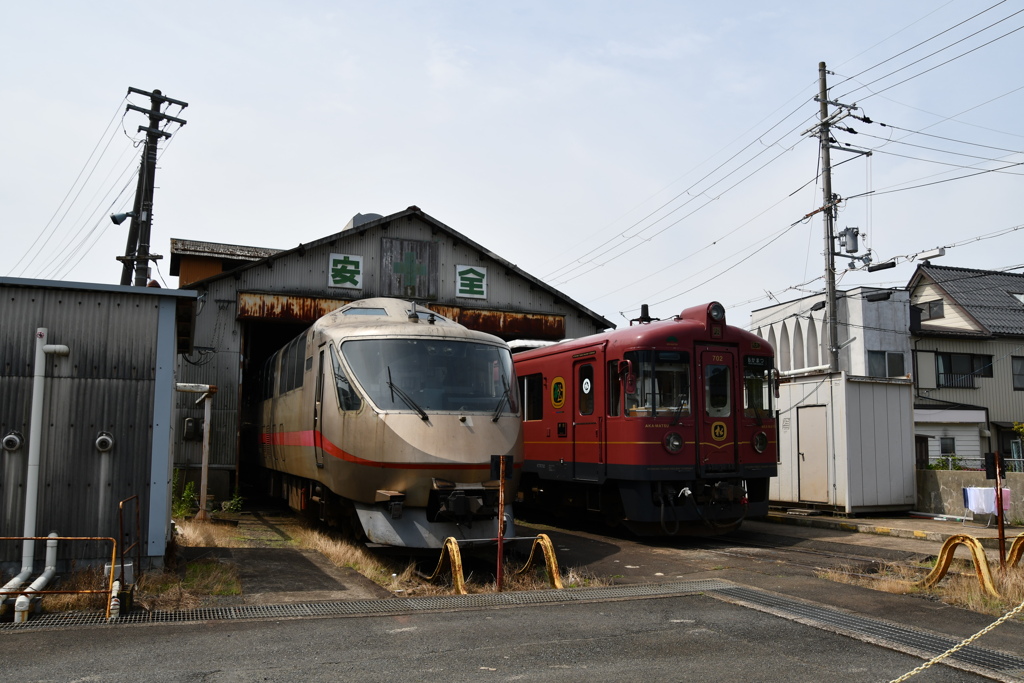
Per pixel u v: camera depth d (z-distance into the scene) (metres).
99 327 7.96
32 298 7.80
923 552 11.16
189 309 9.07
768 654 5.68
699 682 5.03
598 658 5.55
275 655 5.51
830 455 15.90
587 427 13.67
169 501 8.61
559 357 14.84
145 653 5.50
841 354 28.78
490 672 5.20
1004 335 30.45
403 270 19.77
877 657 5.63
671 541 12.91
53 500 7.63
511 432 10.65
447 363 10.84
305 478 13.34
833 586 8.46
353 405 10.56
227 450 17.77
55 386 7.76
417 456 9.90
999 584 7.86
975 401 30.28
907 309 29.16
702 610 7.12
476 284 20.45
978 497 12.53
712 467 12.55
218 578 8.19
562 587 8.50
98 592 6.57
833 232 21.33
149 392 8.04
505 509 10.55
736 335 13.14
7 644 5.69
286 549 10.69
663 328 12.64
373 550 10.66
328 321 12.36
